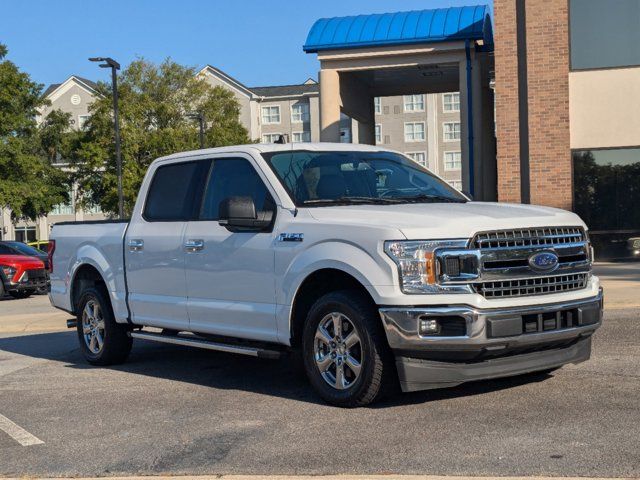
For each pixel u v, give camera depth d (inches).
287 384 294.5
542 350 246.4
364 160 297.3
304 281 258.8
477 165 942.4
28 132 2160.4
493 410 236.1
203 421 244.5
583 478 172.4
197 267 296.7
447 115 3353.8
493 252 232.5
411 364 232.8
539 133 810.2
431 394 259.8
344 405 247.9
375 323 238.7
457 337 226.8
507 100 820.6
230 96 2591.0
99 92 2301.9
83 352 362.9
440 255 229.6
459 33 924.0
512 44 817.5
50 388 309.7
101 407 272.2
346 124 3021.7
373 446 206.2
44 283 884.6
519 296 235.9
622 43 791.1
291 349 267.9
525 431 212.2
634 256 794.8
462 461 189.3
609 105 796.6
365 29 960.3
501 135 823.1
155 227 319.9
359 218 249.0
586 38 799.1
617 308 458.3
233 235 282.7
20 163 1993.1
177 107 2444.6
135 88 2447.1
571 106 804.6
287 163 283.4
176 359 363.6
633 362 299.0
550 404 239.8
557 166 807.1
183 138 2333.9
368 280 235.3
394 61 956.0
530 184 813.2
